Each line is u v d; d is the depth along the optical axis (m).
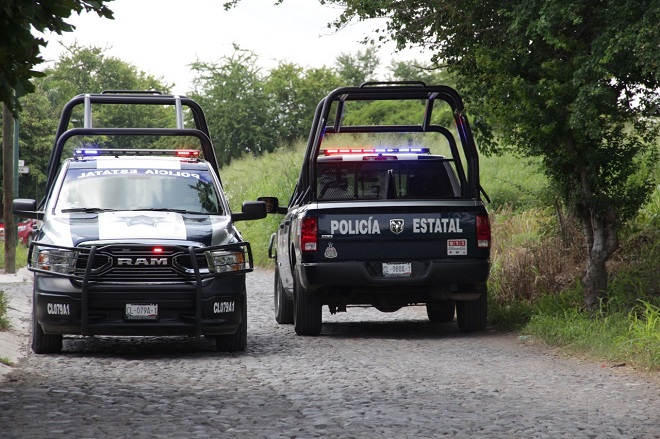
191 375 28.38
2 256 95.75
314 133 43.00
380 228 38.38
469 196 39.75
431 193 40.97
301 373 28.80
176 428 20.64
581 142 39.00
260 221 92.69
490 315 43.00
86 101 43.84
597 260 39.41
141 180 36.94
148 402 23.69
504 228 59.66
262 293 61.84
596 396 24.67
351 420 21.56
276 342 37.41
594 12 36.16
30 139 177.00
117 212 35.25
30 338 37.94
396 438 19.81
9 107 20.09
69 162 37.81
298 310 39.72
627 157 39.69
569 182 40.81
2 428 20.36
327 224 38.41
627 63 35.97
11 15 18.91
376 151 42.44
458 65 43.19
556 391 25.45
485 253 38.78
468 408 23.02
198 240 32.97
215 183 37.72
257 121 191.12
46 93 189.12
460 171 41.50
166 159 38.62
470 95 43.81
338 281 38.28
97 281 32.12
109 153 40.19
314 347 35.66
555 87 37.09
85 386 26.00
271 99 192.25
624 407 23.16
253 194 103.12
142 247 32.34
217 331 32.97
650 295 39.00
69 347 35.88
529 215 60.94
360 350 34.59
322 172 41.12
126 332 32.25
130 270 32.28
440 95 40.25
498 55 39.81
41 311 32.28
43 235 33.44
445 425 21.05
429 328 42.84
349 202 38.50
